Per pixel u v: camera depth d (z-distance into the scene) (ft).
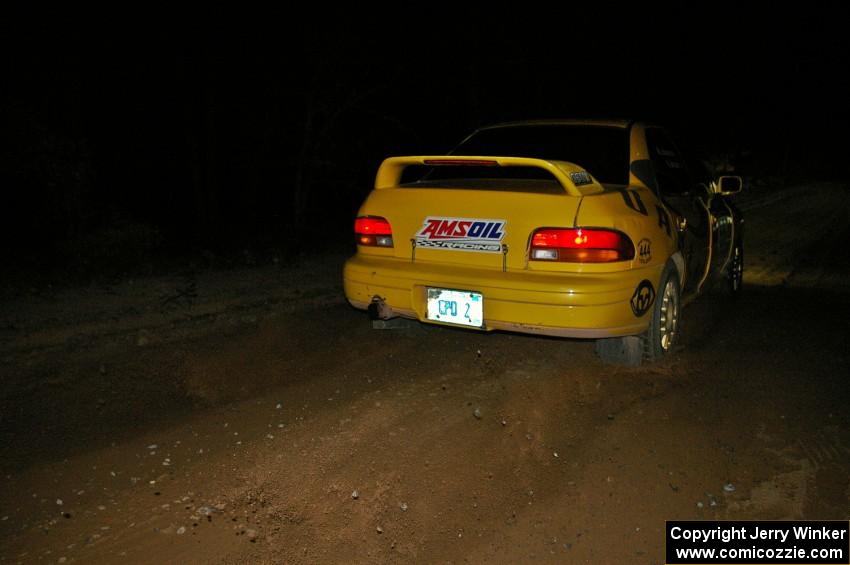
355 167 41.86
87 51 33.73
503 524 11.19
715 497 12.04
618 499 11.94
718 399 16.05
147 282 26.48
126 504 11.59
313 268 30.81
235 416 14.92
